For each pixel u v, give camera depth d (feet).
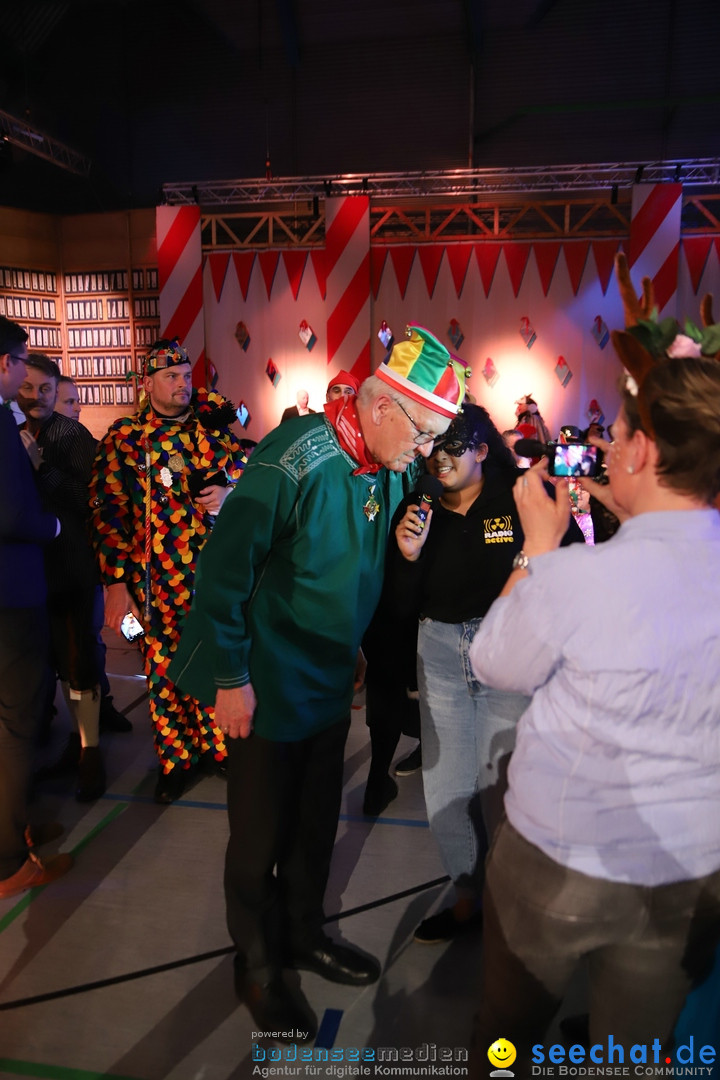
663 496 3.24
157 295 33.91
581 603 3.11
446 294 31.86
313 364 32.68
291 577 5.27
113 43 38.04
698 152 35.65
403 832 8.70
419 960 6.60
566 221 31.04
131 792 9.58
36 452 7.59
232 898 5.73
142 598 8.82
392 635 7.75
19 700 6.98
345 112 37.35
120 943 6.82
